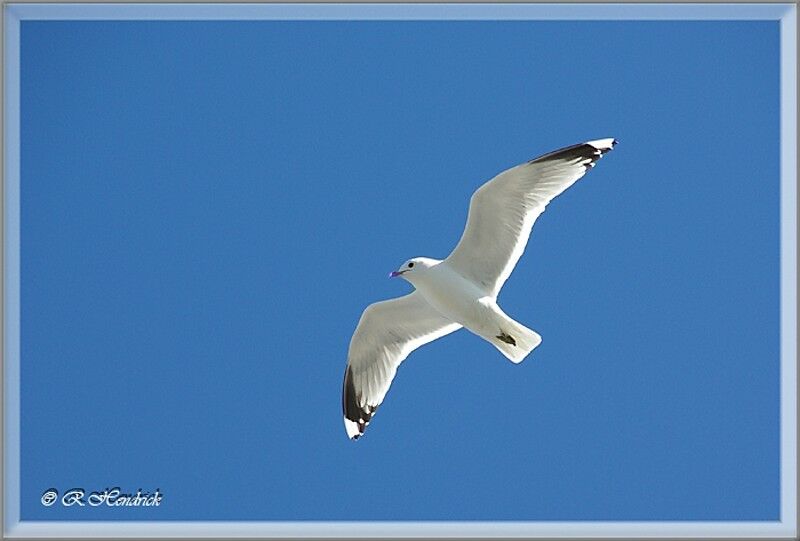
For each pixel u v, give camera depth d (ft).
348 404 46.55
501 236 39.09
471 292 38.96
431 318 44.14
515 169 37.58
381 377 45.80
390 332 45.09
